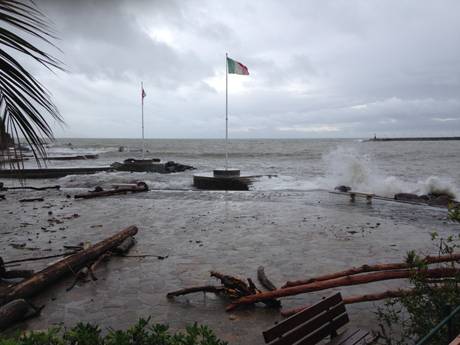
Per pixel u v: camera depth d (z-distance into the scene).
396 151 80.06
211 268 6.75
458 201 15.80
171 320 4.71
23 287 5.20
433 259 4.18
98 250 7.14
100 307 5.13
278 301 5.09
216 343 2.28
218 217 11.61
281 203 14.55
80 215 11.99
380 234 9.30
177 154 72.25
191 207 13.59
